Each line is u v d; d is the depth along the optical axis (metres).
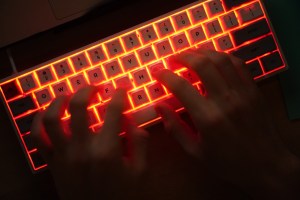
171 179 0.69
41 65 0.62
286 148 0.62
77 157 0.58
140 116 0.61
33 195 0.69
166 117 0.61
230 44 0.63
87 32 0.70
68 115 0.62
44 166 0.62
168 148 0.69
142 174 0.59
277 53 0.63
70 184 0.58
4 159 0.69
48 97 0.61
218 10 0.63
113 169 0.57
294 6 0.69
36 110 0.62
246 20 0.63
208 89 0.60
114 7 0.68
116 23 0.71
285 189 0.59
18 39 0.64
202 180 0.69
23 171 0.69
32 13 0.64
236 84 0.60
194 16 0.63
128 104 0.61
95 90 0.60
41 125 0.60
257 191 0.60
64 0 0.64
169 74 0.60
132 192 0.59
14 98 0.62
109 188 0.57
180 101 0.60
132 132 0.61
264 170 0.59
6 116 0.70
